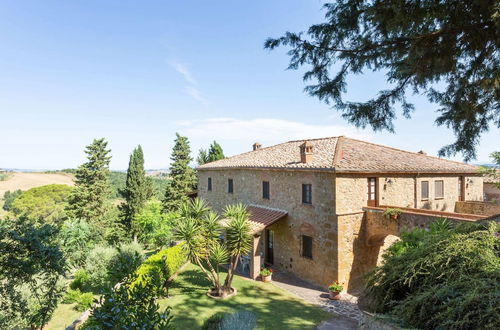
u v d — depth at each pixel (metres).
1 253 5.66
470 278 5.02
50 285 6.54
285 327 9.96
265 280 15.06
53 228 6.36
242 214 13.92
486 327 4.28
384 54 5.54
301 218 15.66
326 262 14.09
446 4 4.34
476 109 5.97
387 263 6.86
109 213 35.62
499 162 7.12
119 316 4.27
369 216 14.12
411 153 20.17
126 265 5.11
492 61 5.27
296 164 16.11
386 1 4.46
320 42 5.49
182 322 10.29
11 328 7.46
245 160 21.80
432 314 5.12
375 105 6.26
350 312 11.38
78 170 34.72
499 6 4.07
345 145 17.56
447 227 10.24
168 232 25.36
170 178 38.62
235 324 9.83
